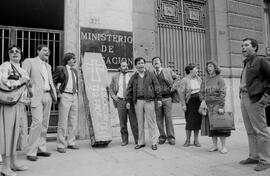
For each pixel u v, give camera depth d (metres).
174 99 6.41
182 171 4.07
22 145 5.38
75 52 7.15
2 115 3.77
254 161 4.39
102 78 6.44
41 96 4.92
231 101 9.42
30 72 4.93
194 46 9.36
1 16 9.01
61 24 8.91
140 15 8.12
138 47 7.99
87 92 6.16
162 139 6.32
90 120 6.06
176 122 8.52
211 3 9.60
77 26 7.25
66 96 5.61
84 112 7.04
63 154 5.29
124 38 7.77
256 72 4.09
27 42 7.22
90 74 6.38
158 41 8.71
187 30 9.30
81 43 7.21
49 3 8.56
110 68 7.49
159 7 8.85
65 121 5.56
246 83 4.23
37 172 4.06
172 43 8.95
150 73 5.91
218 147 5.83
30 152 4.77
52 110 7.26
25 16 9.03
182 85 6.04
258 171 3.99
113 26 7.66
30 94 4.52
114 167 4.34
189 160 4.73
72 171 4.12
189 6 9.43
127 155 5.17
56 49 7.40
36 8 8.77
